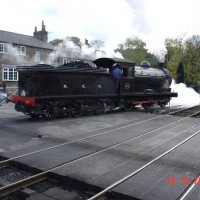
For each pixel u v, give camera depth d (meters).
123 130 11.32
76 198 5.59
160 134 10.67
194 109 20.42
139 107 21.27
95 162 7.22
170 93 21.92
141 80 19.17
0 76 31.09
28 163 7.00
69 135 10.22
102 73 16.19
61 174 6.28
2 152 7.93
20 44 32.44
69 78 14.45
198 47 42.84
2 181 6.15
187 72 42.94
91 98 15.68
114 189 5.59
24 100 13.02
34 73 13.05
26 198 5.50
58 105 14.08
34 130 11.04
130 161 7.35
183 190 5.62
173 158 7.66
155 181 6.04
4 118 14.11
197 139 9.98
